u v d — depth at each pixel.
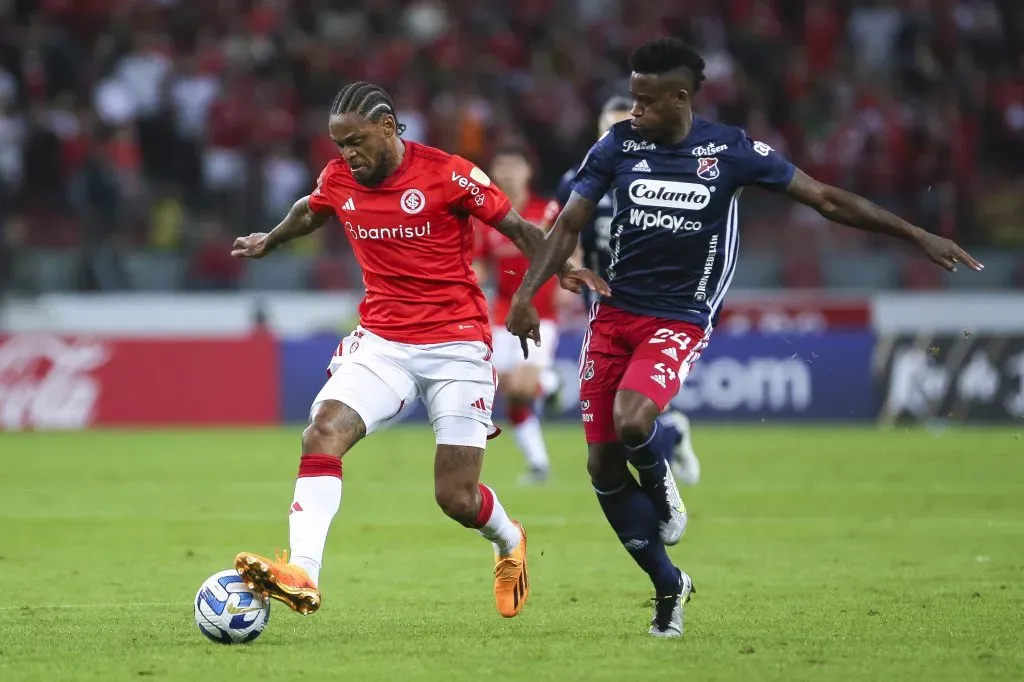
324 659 18.19
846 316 67.50
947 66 88.25
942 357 60.69
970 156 81.75
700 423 62.12
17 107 78.38
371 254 20.25
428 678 16.98
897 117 82.56
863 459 48.44
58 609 22.39
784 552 29.05
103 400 61.41
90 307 68.88
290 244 73.50
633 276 20.09
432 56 84.62
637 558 20.19
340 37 87.81
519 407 42.28
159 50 81.25
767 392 61.88
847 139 80.38
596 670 17.45
